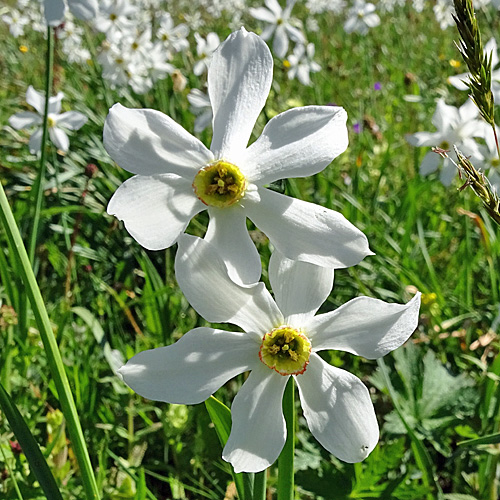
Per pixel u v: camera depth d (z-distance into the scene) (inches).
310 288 4.8
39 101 12.7
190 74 20.3
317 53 28.2
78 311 9.5
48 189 14.3
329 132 4.5
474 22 4.7
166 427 8.2
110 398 9.7
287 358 4.7
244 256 4.6
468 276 11.5
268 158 4.6
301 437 7.7
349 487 7.2
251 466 4.7
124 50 17.4
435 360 8.4
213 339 4.7
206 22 31.9
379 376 8.3
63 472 7.7
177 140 4.6
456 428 7.9
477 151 10.6
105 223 14.5
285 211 4.5
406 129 19.8
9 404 4.9
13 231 4.8
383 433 8.7
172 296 11.4
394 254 13.0
